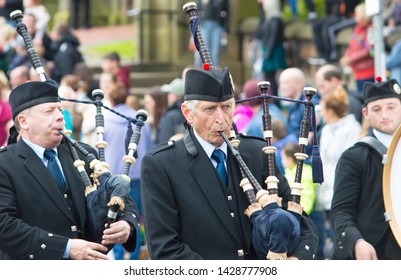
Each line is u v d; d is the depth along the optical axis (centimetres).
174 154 1198
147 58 3678
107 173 1205
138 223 1207
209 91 1166
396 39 2848
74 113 2256
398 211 1289
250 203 1168
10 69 3133
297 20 3431
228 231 1179
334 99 1784
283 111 2931
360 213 1367
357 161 1367
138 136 1239
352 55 2673
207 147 1195
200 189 1186
